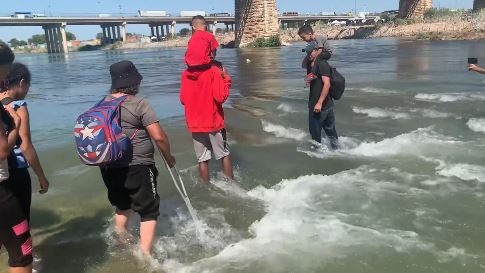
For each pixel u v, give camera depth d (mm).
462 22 80812
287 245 4504
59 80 26297
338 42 75312
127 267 4254
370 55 33875
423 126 9266
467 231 4656
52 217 5457
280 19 146750
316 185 6082
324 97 7371
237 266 4168
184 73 6031
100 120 3910
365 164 6938
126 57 61469
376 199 5535
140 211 4332
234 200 5789
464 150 7355
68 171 7211
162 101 14250
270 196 5867
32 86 22625
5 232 3627
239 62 34594
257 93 14953
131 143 4176
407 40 70438
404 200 5473
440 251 4273
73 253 4555
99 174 6992
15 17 125812
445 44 48250
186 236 4852
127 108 4152
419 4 100312
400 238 4547
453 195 5562
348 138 8500
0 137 3324
